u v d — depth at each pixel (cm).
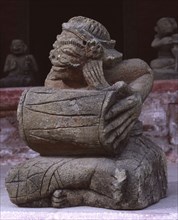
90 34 386
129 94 382
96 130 354
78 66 383
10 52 1372
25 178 372
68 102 363
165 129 721
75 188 366
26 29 1392
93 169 357
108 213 346
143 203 361
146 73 410
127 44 1379
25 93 381
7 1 1390
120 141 370
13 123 747
